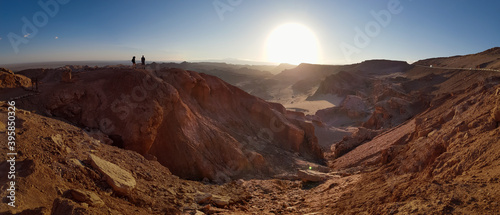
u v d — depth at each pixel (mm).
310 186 15523
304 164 24234
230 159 19375
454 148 9086
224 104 27500
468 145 8711
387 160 16594
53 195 6844
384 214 6383
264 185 15102
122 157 11977
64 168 8164
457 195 5879
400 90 70125
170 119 18062
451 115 16734
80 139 11438
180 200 10211
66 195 6969
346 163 25500
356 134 36438
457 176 7246
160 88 18234
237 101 29188
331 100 108000
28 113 11922
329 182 14961
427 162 10320
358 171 18031
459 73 66125
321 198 11898
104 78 17547
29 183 6660
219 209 10164
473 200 5547
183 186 11945
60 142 9570
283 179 18406
